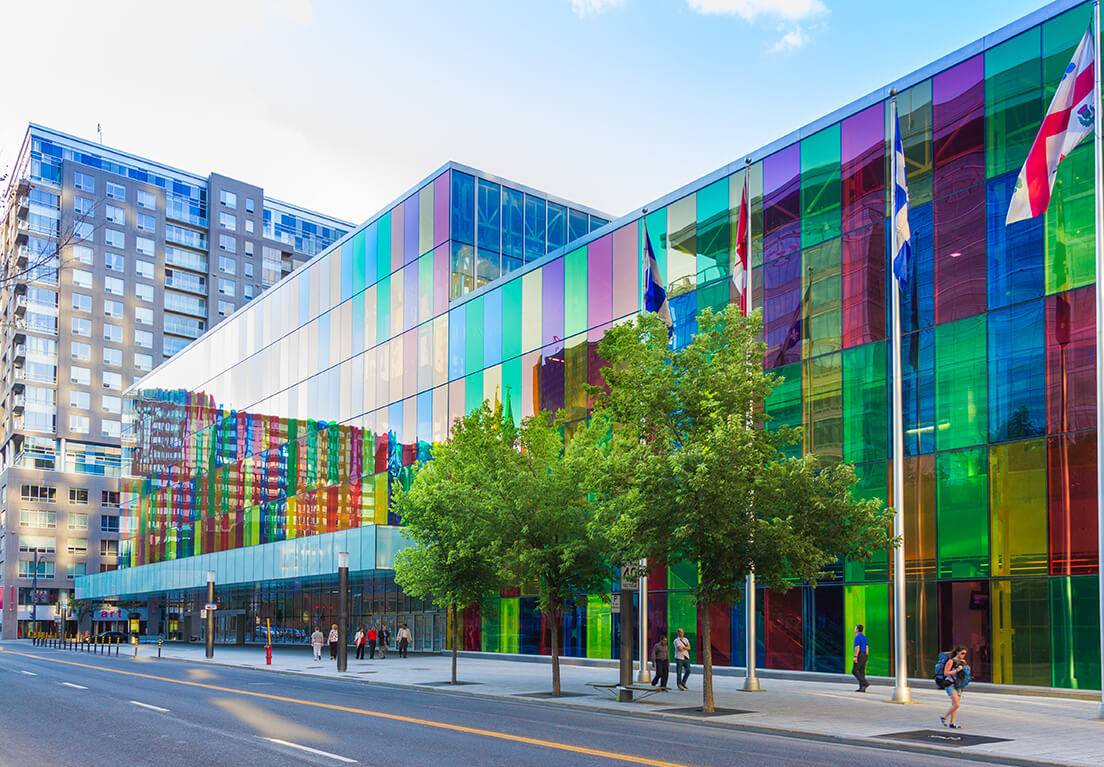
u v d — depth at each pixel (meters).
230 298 147.50
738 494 20.84
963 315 27.28
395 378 52.91
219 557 65.12
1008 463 25.73
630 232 39.19
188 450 79.50
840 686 28.06
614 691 27.22
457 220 49.72
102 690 28.83
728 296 34.69
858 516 21.59
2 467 130.75
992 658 25.55
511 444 29.08
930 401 27.91
